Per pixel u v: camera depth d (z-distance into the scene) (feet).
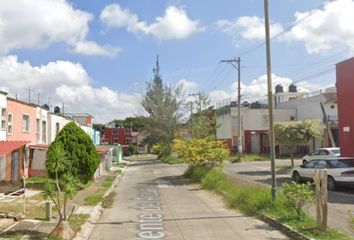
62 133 67.21
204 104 191.31
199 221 46.03
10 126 82.12
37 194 65.98
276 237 37.04
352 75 77.30
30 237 36.01
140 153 344.90
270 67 51.65
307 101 201.46
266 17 51.90
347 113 79.20
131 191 80.38
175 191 78.23
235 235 38.29
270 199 48.80
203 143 94.02
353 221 37.14
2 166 79.25
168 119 223.10
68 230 36.94
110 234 40.22
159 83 231.71
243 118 203.31
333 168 70.59
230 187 67.62
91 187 84.58
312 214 45.29
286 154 187.21
